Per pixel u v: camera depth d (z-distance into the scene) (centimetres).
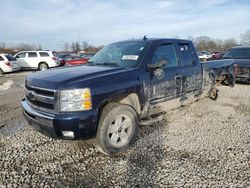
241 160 349
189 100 530
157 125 490
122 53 450
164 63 410
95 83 340
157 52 442
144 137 431
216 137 432
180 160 350
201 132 456
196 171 321
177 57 486
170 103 467
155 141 415
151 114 441
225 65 677
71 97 323
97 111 338
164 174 315
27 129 479
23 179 307
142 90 398
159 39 468
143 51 428
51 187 292
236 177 306
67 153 375
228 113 573
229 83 724
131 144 394
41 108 350
